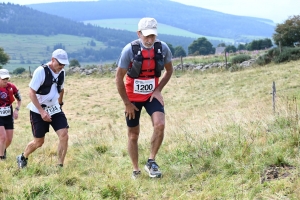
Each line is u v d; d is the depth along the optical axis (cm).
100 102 2391
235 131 717
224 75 2764
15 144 1016
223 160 539
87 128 1562
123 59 514
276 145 559
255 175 469
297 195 389
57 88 622
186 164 573
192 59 4041
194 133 754
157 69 524
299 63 2541
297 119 659
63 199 471
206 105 1888
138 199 468
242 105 1547
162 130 532
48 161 675
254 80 2300
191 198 441
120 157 693
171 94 2416
